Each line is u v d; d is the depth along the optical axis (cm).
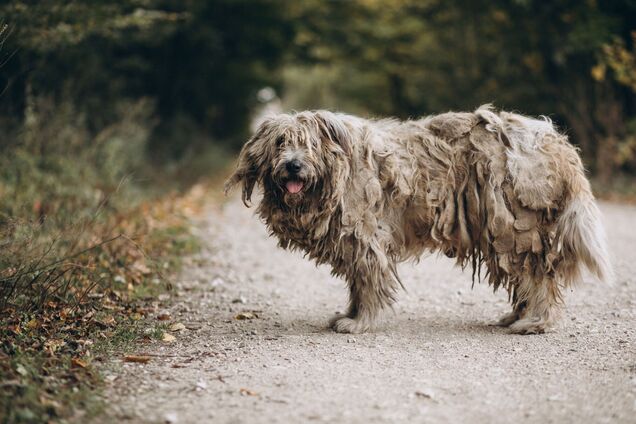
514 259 566
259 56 2377
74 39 984
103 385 443
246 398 425
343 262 572
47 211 876
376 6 2269
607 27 1603
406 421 392
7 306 558
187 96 2272
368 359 504
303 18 2312
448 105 2133
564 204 562
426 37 2252
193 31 1958
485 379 461
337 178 551
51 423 382
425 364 493
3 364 445
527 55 1875
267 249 987
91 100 1395
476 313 651
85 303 617
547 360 500
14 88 1050
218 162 2152
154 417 396
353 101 2823
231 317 635
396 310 661
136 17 1101
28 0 868
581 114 1781
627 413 402
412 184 567
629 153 1645
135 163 1468
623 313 629
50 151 1131
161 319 615
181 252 913
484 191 564
